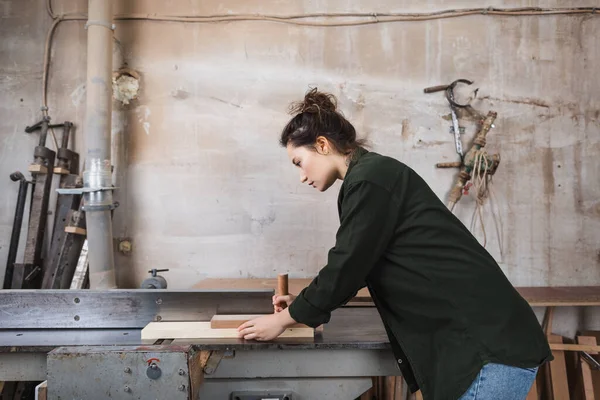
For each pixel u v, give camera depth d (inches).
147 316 58.2
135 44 103.3
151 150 103.5
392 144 104.3
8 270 98.0
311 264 104.6
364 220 41.3
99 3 92.0
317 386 51.4
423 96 104.2
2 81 103.7
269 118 104.3
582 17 104.9
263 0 104.3
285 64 104.1
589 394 92.0
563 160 104.5
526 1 104.3
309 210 104.6
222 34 104.0
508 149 104.1
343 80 104.1
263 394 51.1
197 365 45.4
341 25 104.1
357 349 50.8
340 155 47.7
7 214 103.4
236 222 104.2
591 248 104.5
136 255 103.3
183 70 103.7
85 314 58.1
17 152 103.7
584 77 104.9
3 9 104.0
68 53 103.7
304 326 52.6
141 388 42.2
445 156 104.3
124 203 103.0
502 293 40.4
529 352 39.1
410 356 43.4
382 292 45.0
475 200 103.7
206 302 58.4
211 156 104.0
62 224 98.2
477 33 104.4
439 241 41.2
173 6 103.8
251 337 49.2
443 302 40.6
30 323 57.9
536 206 104.4
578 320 104.6
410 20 104.2
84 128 103.3
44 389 44.2
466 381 38.7
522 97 104.3
